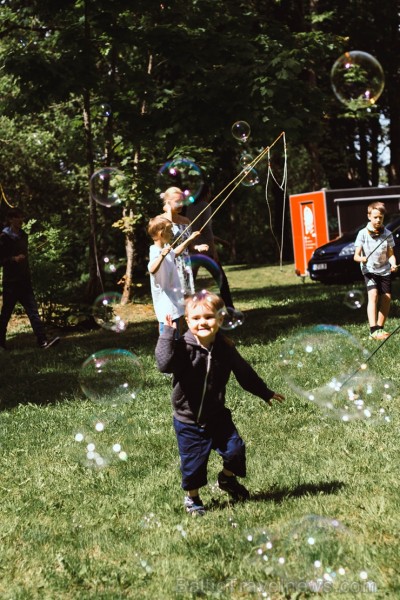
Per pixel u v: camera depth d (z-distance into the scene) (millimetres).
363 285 15922
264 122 11719
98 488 4406
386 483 4027
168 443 5176
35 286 13258
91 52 12258
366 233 8328
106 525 3850
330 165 29031
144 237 23312
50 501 4254
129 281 16172
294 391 6199
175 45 12297
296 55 12430
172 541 3523
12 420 6262
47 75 11844
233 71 11906
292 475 4289
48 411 6465
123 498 4203
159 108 12516
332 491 3988
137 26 13164
